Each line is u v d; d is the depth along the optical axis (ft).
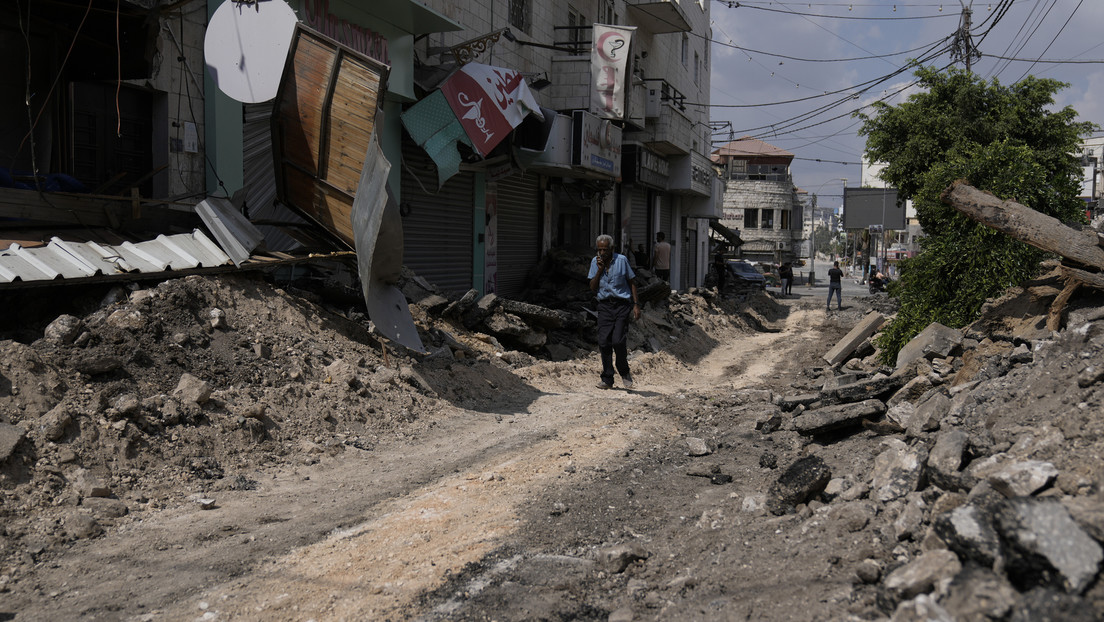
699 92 120.98
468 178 53.83
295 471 19.26
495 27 56.90
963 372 23.15
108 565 13.47
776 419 22.38
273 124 30.89
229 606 12.01
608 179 70.74
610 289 33.53
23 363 18.37
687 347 53.98
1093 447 11.61
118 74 28.07
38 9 28.40
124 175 30.45
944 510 11.27
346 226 30.42
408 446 22.17
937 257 33.22
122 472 17.17
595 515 15.96
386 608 11.93
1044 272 28.12
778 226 248.73
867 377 29.58
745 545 13.05
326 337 27.04
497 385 31.07
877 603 9.64
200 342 22.85
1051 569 8.22
